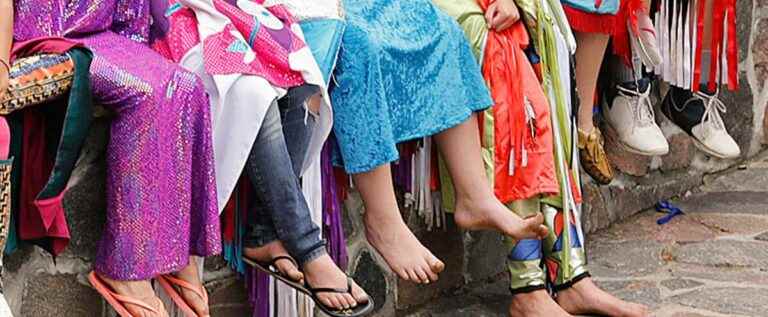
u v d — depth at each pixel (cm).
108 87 234
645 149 393
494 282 371
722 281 370
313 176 283
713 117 423
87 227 259
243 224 275
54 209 233
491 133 315
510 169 317
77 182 256
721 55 414
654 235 412
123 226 239
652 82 423
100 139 259
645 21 378
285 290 288
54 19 241
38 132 240
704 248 396
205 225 249
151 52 248
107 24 250
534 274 327
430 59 296
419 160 321
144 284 244
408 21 296
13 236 240
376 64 283
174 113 240
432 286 350
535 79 322
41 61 227
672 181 446
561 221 332
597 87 398
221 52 256
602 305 332
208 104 246
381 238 295
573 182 338
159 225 241
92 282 245
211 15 262
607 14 358
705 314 341
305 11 281
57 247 241
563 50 333
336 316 271
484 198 308
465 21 316
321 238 282
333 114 285
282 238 269
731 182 464
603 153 378
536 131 319
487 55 316
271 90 255
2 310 221
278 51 261
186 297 255
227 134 256
